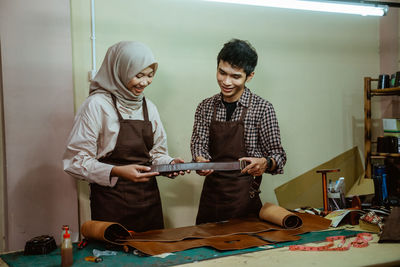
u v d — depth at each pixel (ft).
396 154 10.30
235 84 7.28
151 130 7.27
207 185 8.12
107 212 6.75
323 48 11.68
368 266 4.70
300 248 5.34
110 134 6.73
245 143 7.75
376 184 8.99
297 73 11.34
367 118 11.14
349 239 5.85
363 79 12.37
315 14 11.48
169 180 9.95
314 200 11.73
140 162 7.04
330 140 11.91
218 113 7.89
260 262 4.82
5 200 8.29
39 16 8.20
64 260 4.88
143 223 7.04
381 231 5.92
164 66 9.72
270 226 6.58
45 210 8.36
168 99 9.83
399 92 10.87
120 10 9.20
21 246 8.20
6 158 8.02
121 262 4.99
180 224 10.11
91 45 8.93
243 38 10.56
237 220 7.14
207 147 8.09
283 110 11.19
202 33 10.09
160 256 5.15
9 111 8.01
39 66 8.23
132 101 7.03
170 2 9.70
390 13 12.07
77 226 8.65
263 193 10.97
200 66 10.12
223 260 4.93
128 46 6.81
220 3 10.23
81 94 8.87
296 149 11.41
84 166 6.38
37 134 8.25
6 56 7.96
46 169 8.34
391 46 12.10
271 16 10.88
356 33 12.17
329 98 11.85
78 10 8.77
